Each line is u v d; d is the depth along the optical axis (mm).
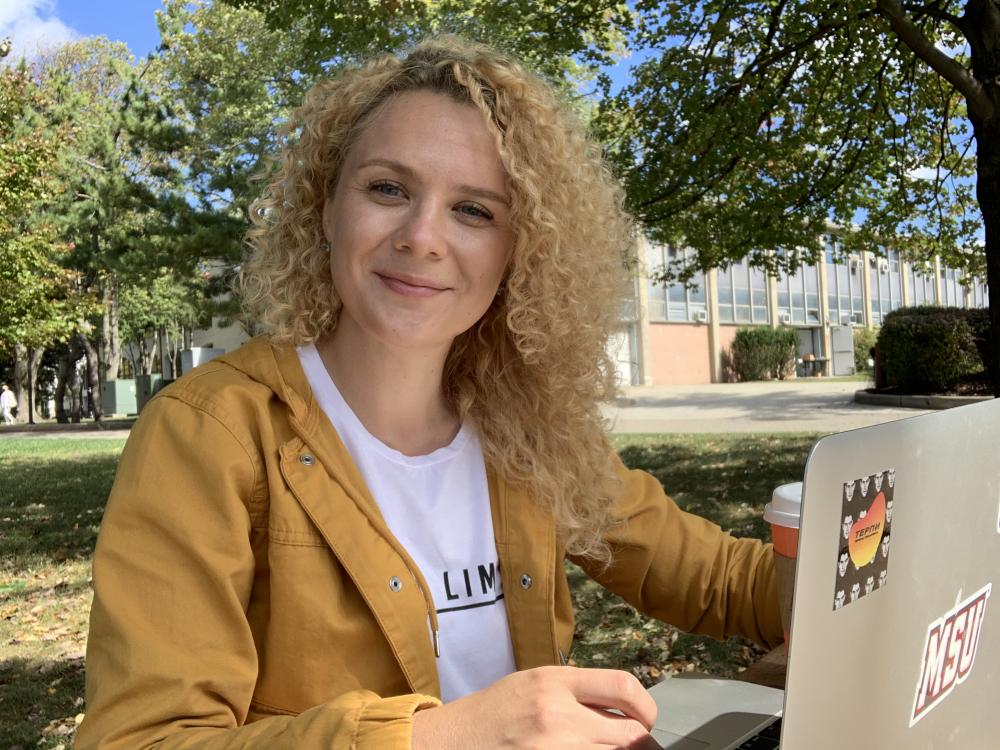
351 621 1021
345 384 1221
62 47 26562
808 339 39750
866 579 618
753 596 1386
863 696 632
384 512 1153
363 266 1144
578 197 1322
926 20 7543
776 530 1152
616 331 1440
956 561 755
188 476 972
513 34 7898
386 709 752
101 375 34562
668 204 8797
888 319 17312
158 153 19156
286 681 993
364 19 7383
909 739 712
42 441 17703
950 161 9359
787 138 8359
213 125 18766
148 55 23094
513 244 1261
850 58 7840
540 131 1220
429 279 1137
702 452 10344
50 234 13953
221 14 19656
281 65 19203
